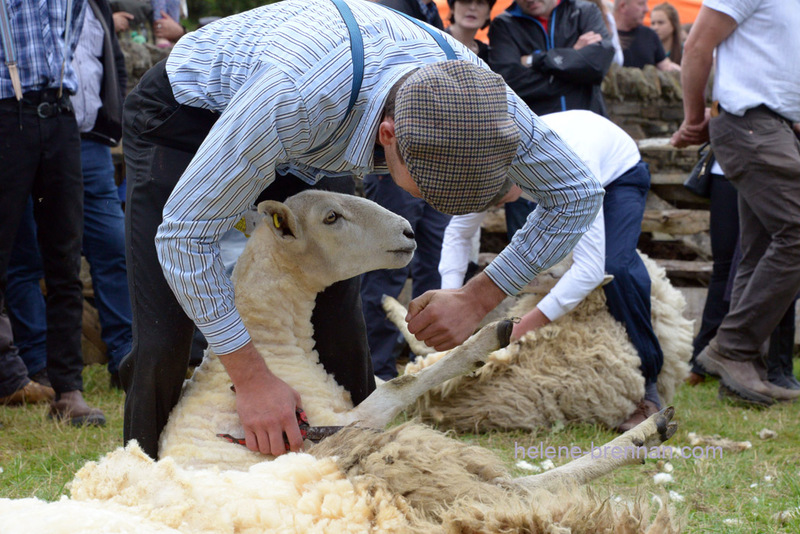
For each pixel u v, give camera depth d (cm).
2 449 369
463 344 250
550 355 408
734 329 473
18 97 395
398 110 196
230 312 217
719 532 261
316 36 210
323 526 170
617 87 752
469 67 201
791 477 315
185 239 207
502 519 177
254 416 221
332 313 273
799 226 448
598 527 180
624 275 409
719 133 469
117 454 172
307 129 206
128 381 254
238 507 166
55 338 421
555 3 555
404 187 214
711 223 552
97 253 493
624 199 421
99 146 487
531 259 242
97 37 482
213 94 228
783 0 446
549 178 235
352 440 204
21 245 491
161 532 151
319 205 250
